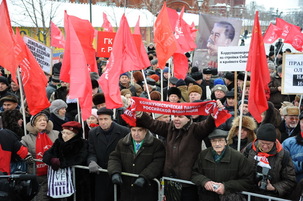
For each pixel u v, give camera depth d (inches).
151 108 202.4
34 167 232.4
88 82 237.8
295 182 188.7
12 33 247.3
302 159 205.2
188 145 199.9
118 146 214.1
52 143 241.9
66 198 225.8
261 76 219.1
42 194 234.1
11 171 225.8
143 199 206.8
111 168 207.3
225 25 402.0
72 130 218.2
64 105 277.7
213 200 191.0
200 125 199.0
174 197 201.2
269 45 789.9
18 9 842.8
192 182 193.0
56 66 412.5
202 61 448.5
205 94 407.8
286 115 250.8
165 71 453.7
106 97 240.7
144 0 1230.9
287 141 215.0
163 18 294.8
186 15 1207.6
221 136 187.8
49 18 872.9
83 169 222.2
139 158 207.8
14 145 220.8
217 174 189.6
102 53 309.7
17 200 183.0
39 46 304.8
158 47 297.3
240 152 201.5
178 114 199.2
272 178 188.9
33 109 254.4
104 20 554.3
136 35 295.7
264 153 191.5
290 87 239.1
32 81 252.7
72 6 964.6
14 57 242.8
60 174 217.3
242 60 237.6
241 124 212.7
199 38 421.4
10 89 406.0
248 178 187.9
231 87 423.8
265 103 220.1
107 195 221.1
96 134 228.4
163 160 207.6
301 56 235.3
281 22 563.8
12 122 232.4
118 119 292.2
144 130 208.1
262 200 189.3
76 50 238.5
